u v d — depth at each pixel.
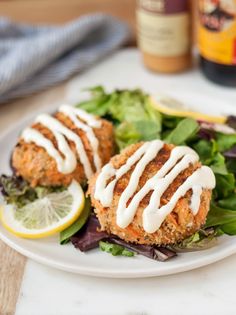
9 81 0.44
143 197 0.30
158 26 0.46
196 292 0.29
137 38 0.54
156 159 0.32
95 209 0.31
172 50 0.47
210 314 0.28
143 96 0.41
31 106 0.45
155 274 0.28
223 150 0.36
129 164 0.31
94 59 0.50
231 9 0.43
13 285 0.30
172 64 0.48
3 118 0.43
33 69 0.46
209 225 0.30
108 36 0.52
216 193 0.33
